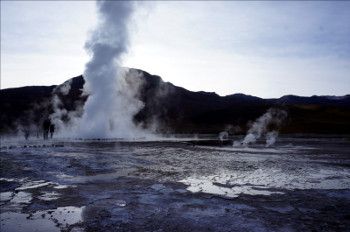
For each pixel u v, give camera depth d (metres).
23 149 19.11
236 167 12.41
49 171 11.75
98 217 6.66
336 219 6.30
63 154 16.55
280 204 7.32
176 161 14.13
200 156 16.03
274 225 6.00
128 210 7.07
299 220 6.26
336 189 8.65
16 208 7.43
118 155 16.20
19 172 11.58
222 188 8.92
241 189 8.78
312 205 7.21
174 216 6.62
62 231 5.96
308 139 32.06
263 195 8.12
